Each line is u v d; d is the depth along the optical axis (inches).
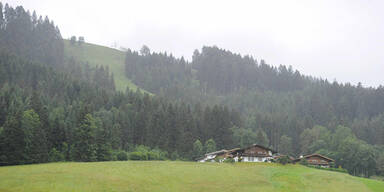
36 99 4810.5
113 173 2615.7
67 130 4301.2
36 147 3565.5
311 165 4589.1
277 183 2842.0
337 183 3043.8
